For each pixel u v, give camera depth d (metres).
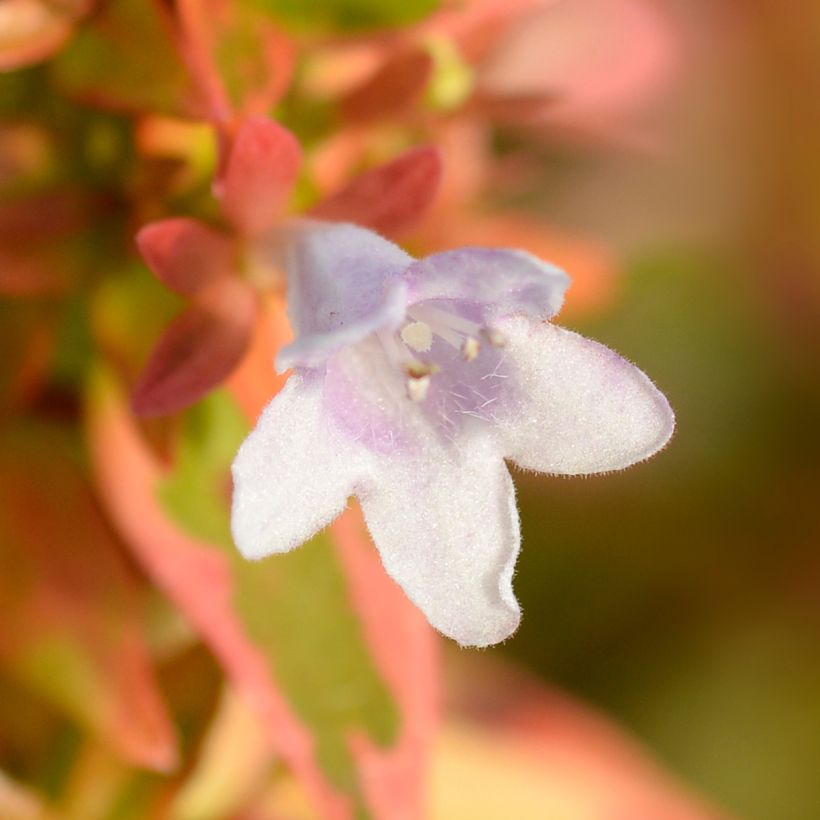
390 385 0.18
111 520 0.19
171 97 0.18
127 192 0.18
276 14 0.18
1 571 0.18
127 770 0.19
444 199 0.19
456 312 0.18
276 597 0.18
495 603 0.17
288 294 0.18
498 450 0.18
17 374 0.18
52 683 0.18
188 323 0.18
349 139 0.18
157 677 0.19
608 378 0.18
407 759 0.18
